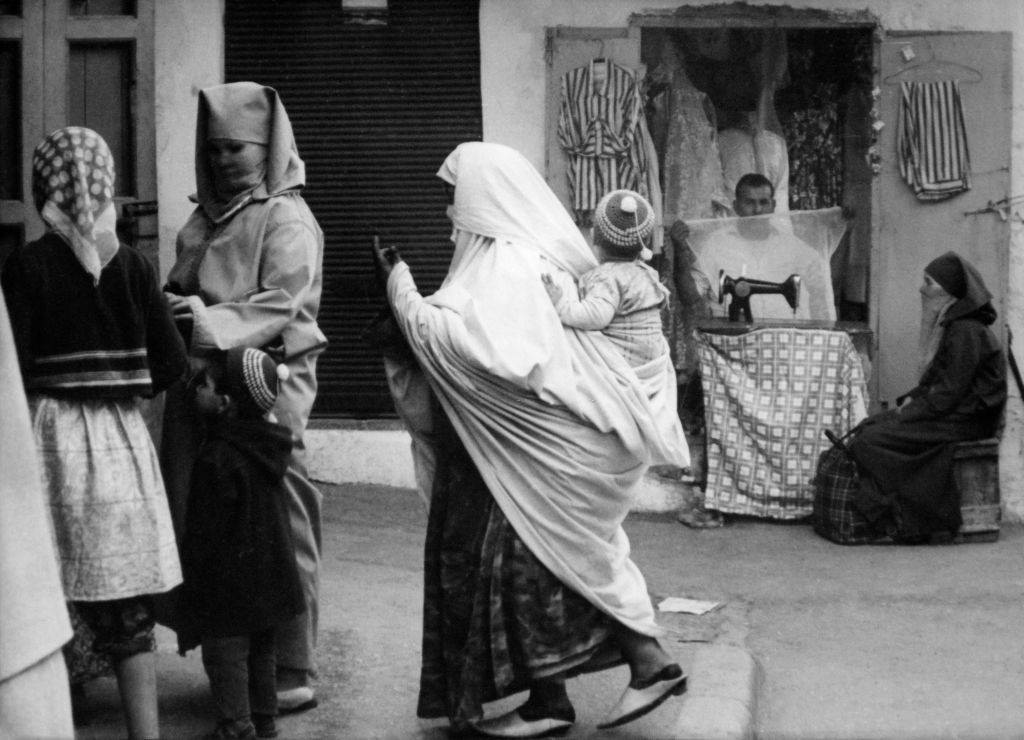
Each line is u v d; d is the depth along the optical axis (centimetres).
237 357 468
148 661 436
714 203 920
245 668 468
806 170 920
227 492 459
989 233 905
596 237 519
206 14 903
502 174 501
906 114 906
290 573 471
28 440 355
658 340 517
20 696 346
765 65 914
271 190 521
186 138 904
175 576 442
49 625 349
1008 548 849
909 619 693
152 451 447
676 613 695
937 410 849
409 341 488
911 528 846
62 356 430
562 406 476
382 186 915
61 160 433
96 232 433
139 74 900
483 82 909
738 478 893
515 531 477
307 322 515
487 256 496
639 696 481
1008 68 899
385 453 920
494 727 489
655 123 915
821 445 890
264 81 911
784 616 697
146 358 445
